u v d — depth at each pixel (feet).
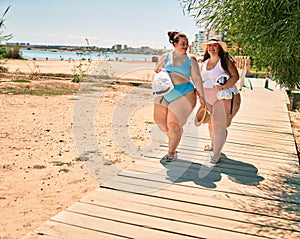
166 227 12.57
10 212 15.31
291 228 12.80
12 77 72.23
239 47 18.58
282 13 14.33
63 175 19.95
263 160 20.51
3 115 36.06
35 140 27.22
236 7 15.16
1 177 19.42
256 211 14.02
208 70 19.08
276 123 31.40
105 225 12.58
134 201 14.48
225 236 12.14
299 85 21.17
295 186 16.62
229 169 18.76
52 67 102.37
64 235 11.91
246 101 44.98
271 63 18.93
